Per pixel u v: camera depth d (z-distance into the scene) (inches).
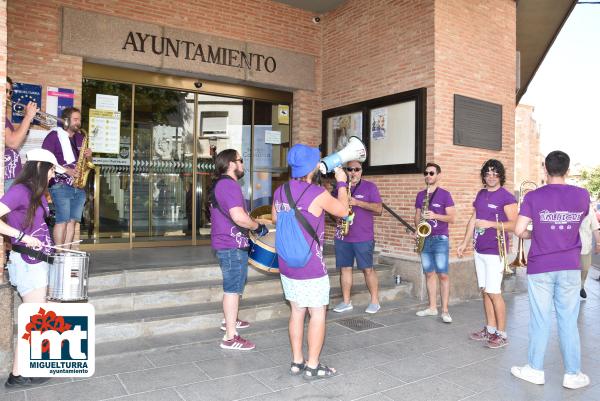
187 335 196.2
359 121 327.6
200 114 333.7
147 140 315.6
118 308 202.5
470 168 296.5
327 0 336.8
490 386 159.5
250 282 235.6
